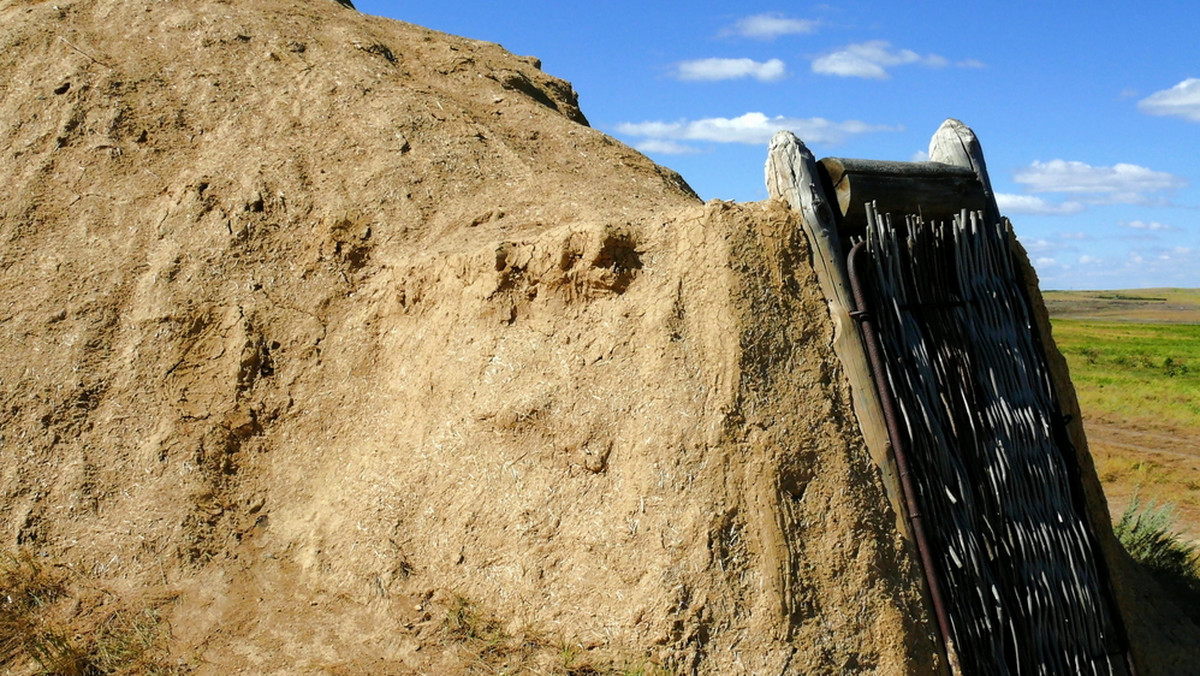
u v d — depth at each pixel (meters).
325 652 5.04
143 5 8.91
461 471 5.60
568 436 5.41
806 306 5.55
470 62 9.84
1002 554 5.54
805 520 5.05
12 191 7.26
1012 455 5.86
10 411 6.18
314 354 6.48
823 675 4.74
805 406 5.28
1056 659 5.59
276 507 5.98
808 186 5.71
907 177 6.01
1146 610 6.62
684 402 5.24
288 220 7.02
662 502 5.05
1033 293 6.67
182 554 5.64
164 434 6.11
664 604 4.82
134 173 7.43
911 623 4.98
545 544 5.22
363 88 8.30
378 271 6.77
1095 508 6.46
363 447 6.07
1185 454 15.23
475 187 7.47
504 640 5.04
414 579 5.41
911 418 5.41
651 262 5.68
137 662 4.96
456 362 5.95
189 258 6.80
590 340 5.61
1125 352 38.75
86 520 5.81
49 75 8.05
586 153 8.66
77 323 6.55
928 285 5.91
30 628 5.12
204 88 8.12
